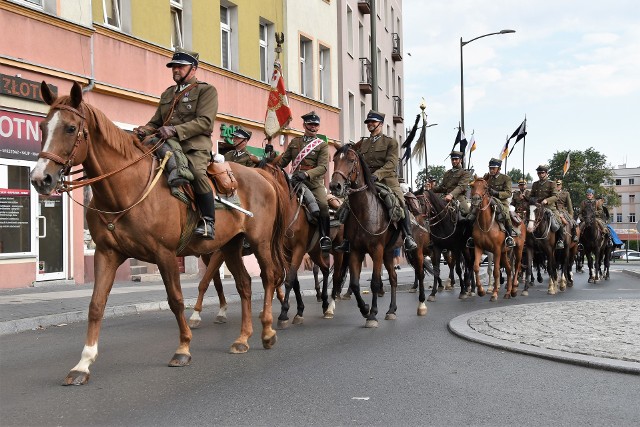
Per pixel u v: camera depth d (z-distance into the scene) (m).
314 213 11.50
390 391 6.51
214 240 8.26
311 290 18.42
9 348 8.89
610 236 25.95
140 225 7.12
